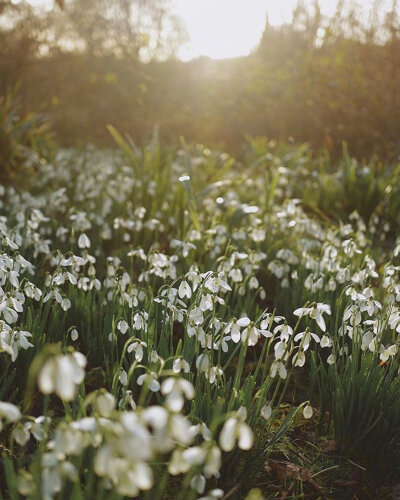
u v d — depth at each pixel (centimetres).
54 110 1291
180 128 1367
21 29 1274
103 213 467
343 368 239
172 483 193
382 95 1116
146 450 98
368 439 218
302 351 190
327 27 1245
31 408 228
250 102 1283
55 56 1411
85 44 1550
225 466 196
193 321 199
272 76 1255
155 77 1490
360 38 1201
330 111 1142
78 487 131
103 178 635
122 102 1408
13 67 1234
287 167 808
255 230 365
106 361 230
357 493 204
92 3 1545
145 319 223
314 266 318
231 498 190
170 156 610
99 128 1375
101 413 128
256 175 816
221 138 1297
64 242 412
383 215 630
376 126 1099
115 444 101
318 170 895
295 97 1191
